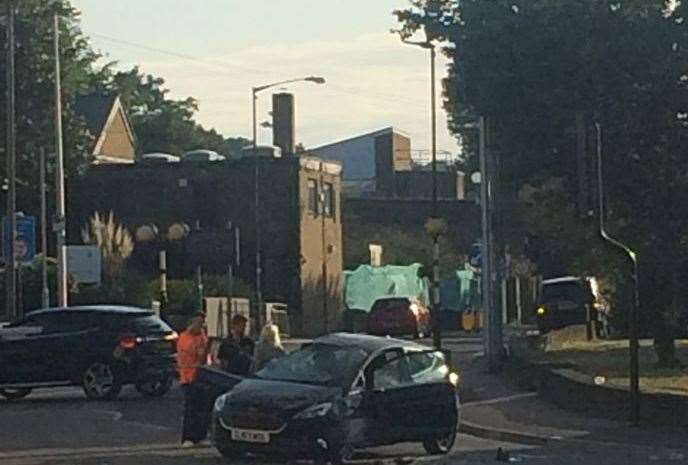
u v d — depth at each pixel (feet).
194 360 74.79
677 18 95.50
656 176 97.86
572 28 95.09
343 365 67.62
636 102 96.12
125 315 105.91
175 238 222.48
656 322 103.60
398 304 198.08
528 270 195.93
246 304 200.85
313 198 246.06
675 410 79.87
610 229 101.45
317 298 245.45
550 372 99.40
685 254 100.12
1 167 232.32
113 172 244.22
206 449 73.26
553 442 75.87
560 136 96.73
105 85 340.80
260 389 66.18
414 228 311.68
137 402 102.53
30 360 103.35
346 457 65.31
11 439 78.43
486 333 125.49
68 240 242.17
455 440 77.25
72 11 244.22
